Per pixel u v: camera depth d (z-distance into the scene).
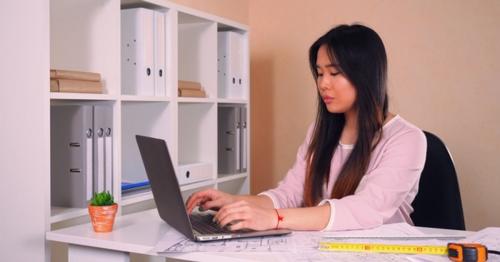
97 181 1.69
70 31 1.85
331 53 1.50
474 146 2.55
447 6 2.58
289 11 2.96
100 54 1.80
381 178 1.42
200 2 2.66
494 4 2.48
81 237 1.31
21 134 1.55
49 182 1.53
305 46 2.93
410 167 1.45
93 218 1.36
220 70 2.47
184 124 2.37
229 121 2.45
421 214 1.74
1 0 1.57
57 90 1.58
